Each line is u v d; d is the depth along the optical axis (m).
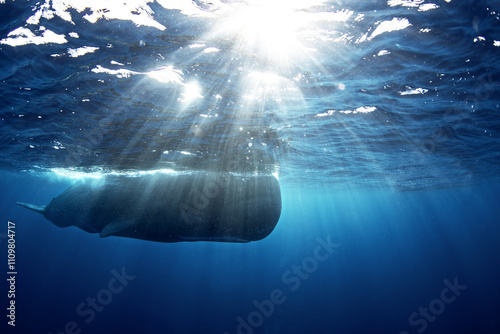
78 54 5.93
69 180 24.23
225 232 7.84
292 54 6.25
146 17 5.05
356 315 32.16
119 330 27.17
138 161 12.93
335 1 4.94
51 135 10.48
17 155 14.55
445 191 40.94
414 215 85.94
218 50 5.98
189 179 8.16
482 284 40.19
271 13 5.08
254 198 7.99
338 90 7.92
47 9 4.83
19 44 5.59
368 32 5.77
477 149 15.16
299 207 60.69
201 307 36.53
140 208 7.77
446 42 6.08
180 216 7.64
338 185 30.80
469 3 5.16
